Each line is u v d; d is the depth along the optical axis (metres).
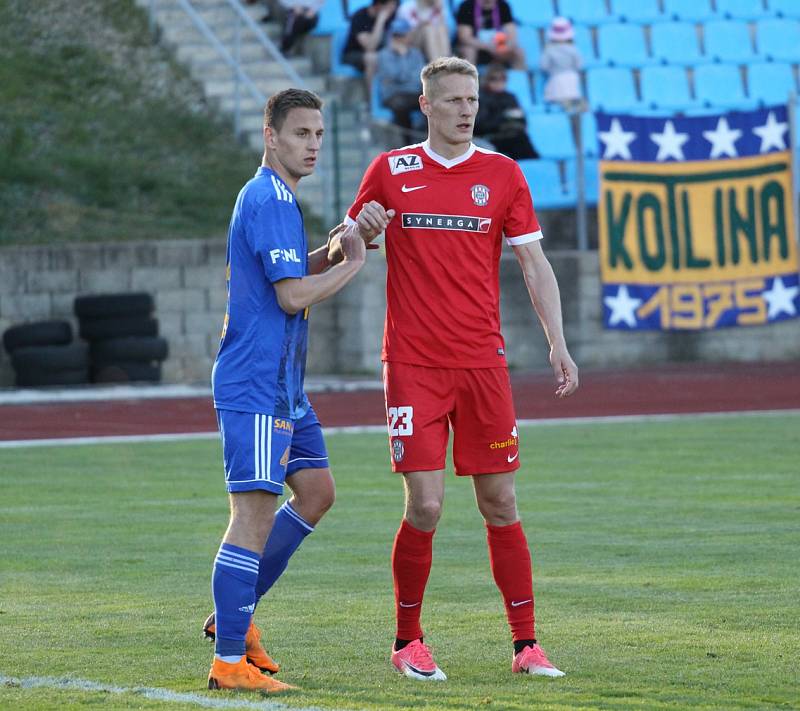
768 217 80.31
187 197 80.44
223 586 17.03
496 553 18.28
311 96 17.88
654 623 20.36
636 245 79.19
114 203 78.88
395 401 18.47
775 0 96.50
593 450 43.75
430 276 18.45
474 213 18.55
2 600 22.39
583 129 85.44
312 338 76.00
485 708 15.66
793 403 59.88
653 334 80.00
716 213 79.88
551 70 86.00
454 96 18.45
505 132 80.00
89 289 72.00
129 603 22.14
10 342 69.06
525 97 85.38
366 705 15.84
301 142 17.72
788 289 80.88
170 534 28.98
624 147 78.62
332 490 18.78
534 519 30.31
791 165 80.00
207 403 63.25
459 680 17.33
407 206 18.56
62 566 25.44
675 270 79.62
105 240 74.56
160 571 24.95
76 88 86.56
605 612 21.19
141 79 88.56
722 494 33.84
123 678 17.30
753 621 20.38
